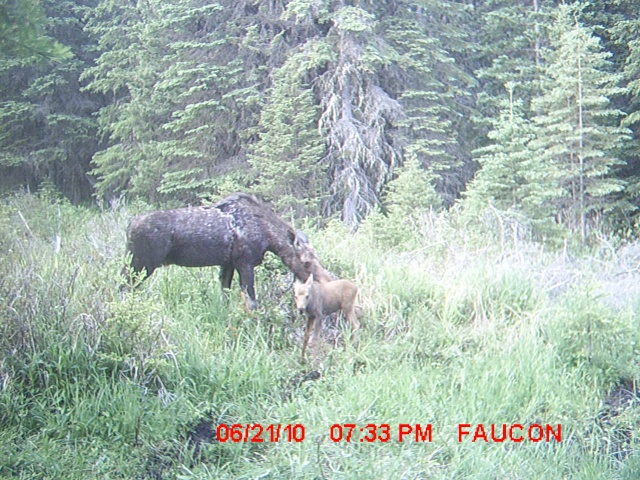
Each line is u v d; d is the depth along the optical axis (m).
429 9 19.22
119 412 7.16
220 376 7.92
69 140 21.34
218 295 9.52
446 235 13.08
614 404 8.56
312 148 16.89
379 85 18.69
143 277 8.53
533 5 21.05
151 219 8.98
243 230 9.16
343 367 8.55
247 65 18.64
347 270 10.44
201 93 18.59
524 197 15.98
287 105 16.95
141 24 19.91
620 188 17.45
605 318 9.05
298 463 6.71
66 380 7.39
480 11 21.27
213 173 18.34
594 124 17.77
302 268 9.29
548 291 10.66
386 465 6.75
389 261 11.09
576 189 18.03
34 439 6.86
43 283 8.13
